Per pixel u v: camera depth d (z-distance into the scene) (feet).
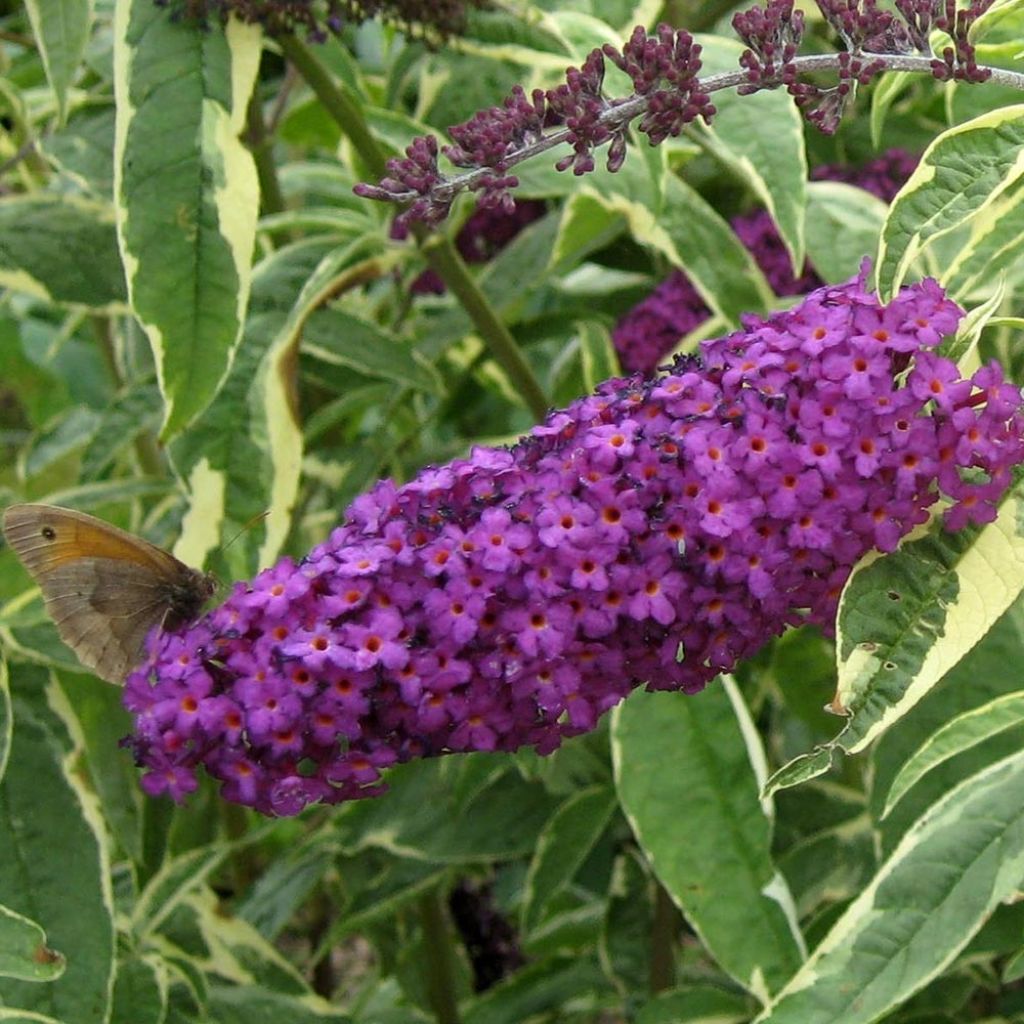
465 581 0.96
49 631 1.30
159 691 0.98
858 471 0.95
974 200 0.99
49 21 1.26
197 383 1.21
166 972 1.34
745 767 1.25
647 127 0.98
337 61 1.52
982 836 1.06
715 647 1.00
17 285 1.42
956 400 0.96
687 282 1.54
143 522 1.71
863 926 1.06
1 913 1.04
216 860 1.48
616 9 1.39
